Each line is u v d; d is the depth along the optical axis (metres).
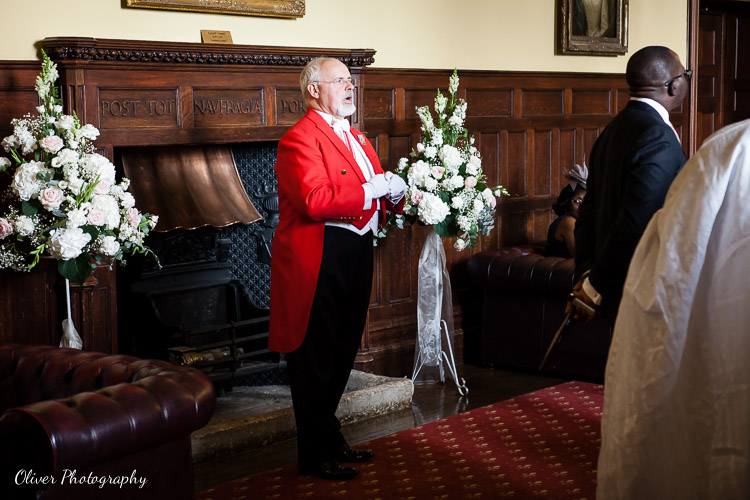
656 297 1.62
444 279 4.80
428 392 4.71
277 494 3.21
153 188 4.04
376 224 3.54
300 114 4.41
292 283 3.31
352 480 3.34
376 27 4.88
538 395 4.52
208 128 4.03
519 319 5.05
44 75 3.32
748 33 8.04
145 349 4.26
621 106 6.40
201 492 3.25
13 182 3.29
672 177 2.59
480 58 5.44
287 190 3.28
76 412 2.07
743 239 1.56
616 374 1.71
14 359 2.73
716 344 1.58
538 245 5.66
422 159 4.47
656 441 1.62
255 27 4.32
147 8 3.92
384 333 5.05
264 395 4.50
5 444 2.05
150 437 2.20
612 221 2.73
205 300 4.45
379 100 4.91
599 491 1.70
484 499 3.12
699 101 7.78
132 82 3.75
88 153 3.54
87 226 3.32
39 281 3.65
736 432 1.53
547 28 5.82
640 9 6.56
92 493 2.12
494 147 5.54
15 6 3.54
